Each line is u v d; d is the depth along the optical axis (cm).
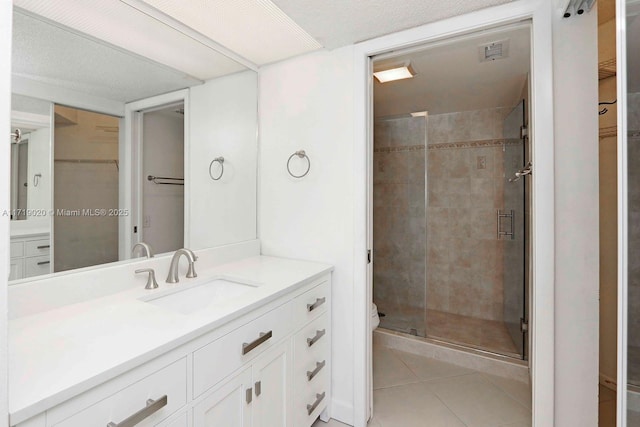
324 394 176
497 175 302
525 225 254
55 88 121
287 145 198
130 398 81
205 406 103
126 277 138
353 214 177
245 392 119
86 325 100
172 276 149
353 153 176
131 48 146
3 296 60
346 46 177
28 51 114
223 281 163
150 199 155
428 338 264
